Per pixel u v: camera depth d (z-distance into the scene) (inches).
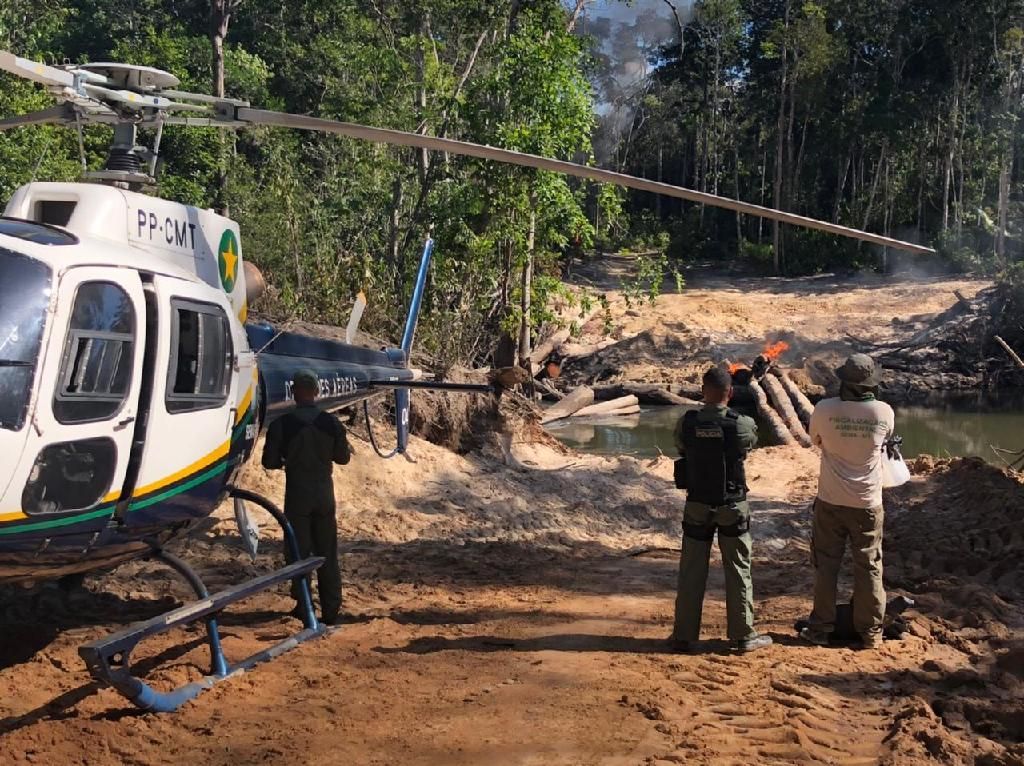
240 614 302.2
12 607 292.5
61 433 205.3
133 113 260.1
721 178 2706.7
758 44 2506.2
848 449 276.5
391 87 1027.3
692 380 1284.4
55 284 207.6
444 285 900.0
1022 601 331.6
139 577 336.5
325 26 1678.2
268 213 911.0
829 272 2166.6
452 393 644.7
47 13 1167.0
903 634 291.0
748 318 1505.9
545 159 235.0
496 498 529.3
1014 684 245.4
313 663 256.8
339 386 352.5
